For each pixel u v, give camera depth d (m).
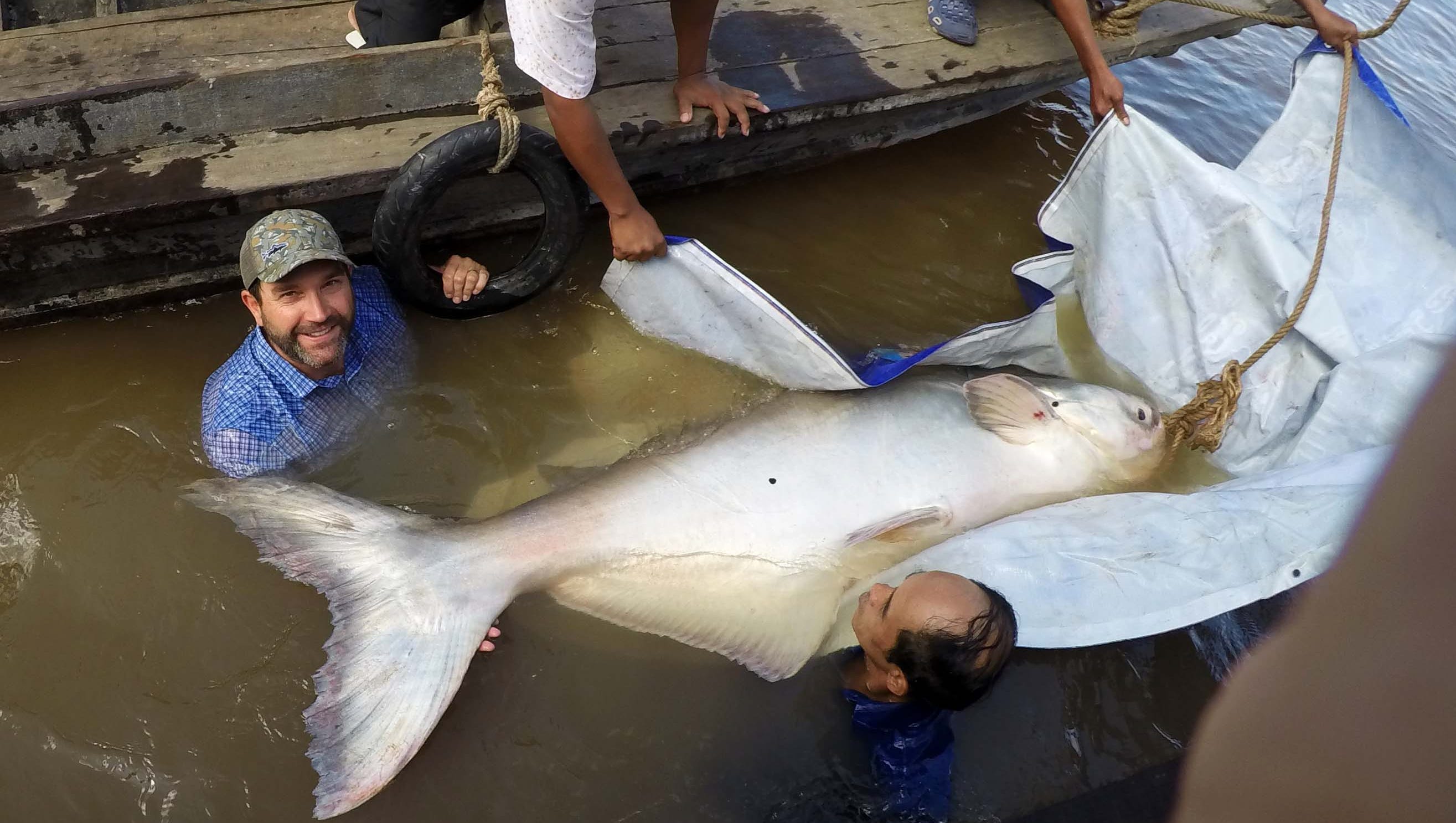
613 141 3.67
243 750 2.46
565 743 2.58
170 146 3.38
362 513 2.84
